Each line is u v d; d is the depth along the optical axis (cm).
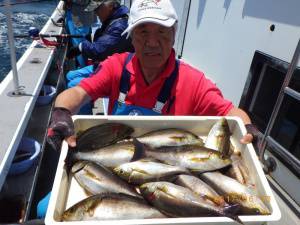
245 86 220
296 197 179
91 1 411
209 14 270
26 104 265
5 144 214
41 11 702
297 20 176
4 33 516
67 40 512
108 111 204
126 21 396
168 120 160
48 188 273
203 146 144
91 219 113
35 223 138
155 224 100
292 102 186
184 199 115
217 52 258
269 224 178
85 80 195
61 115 158
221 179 128
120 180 133
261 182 121
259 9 207
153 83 184
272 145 185
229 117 161
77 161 138
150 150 144
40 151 264
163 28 171
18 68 343
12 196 223
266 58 199
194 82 186
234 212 107
